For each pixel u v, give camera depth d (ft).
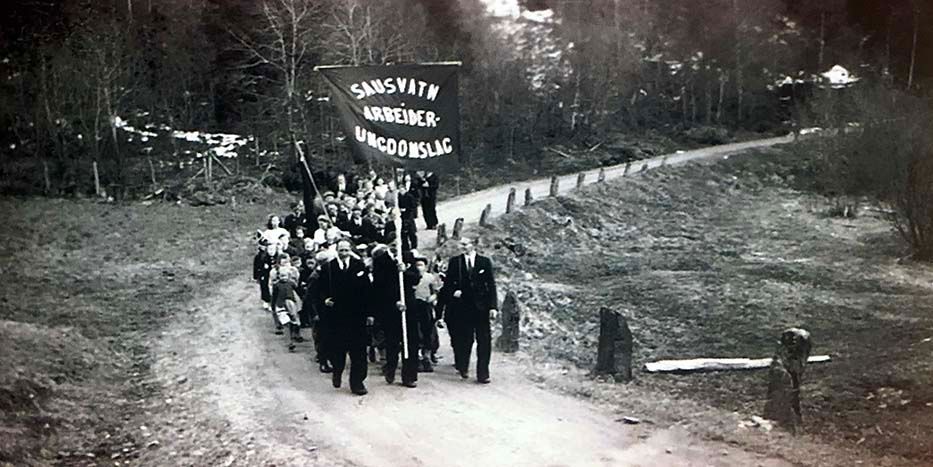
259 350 49.93
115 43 120.37
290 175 121.08
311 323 48.49
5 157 107.34
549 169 157.28
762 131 193.06
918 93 125.90
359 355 40.65
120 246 83.15
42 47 115.44
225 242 89.15
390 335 42.50
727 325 61.62
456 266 43.80
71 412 38.40
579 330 59.98
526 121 169.78
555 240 101.35
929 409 40.50
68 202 100.17
